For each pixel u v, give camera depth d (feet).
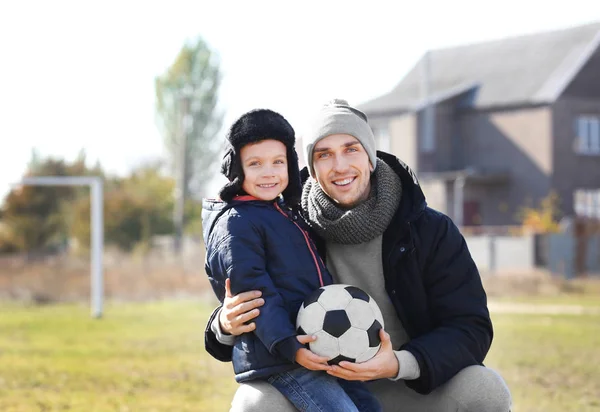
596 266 95.91
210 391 29.25
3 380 31.45
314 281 13.75
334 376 13.34
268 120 13.82
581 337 44.21
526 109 130.52
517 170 130.82
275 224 13.61
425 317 14.49
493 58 143.33
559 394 28.07
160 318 55.11
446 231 14.42
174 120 208.95
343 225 13.97
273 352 12.84
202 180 208.85
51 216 113.50
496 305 64.64
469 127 136.15
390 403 14.76
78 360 36.65
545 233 99.50
